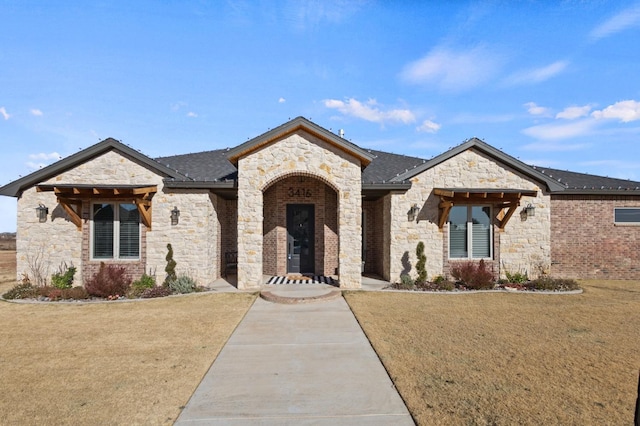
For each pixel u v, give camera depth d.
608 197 15.66
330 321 8.97
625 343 7.17
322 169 13.19
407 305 10.57
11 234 59.06
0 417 4.49
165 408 4.73
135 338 7.59
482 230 14.66
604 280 15.16
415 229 14.16
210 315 9.46
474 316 9.30
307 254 16.44
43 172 13.16
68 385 5.38
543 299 11.44
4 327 8.42
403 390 5.16
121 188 12.60
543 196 14.77
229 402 4.89
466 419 4.40
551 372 5.76
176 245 13.56
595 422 4.33
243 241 13.01
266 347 7.09
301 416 4.54
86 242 13.33
